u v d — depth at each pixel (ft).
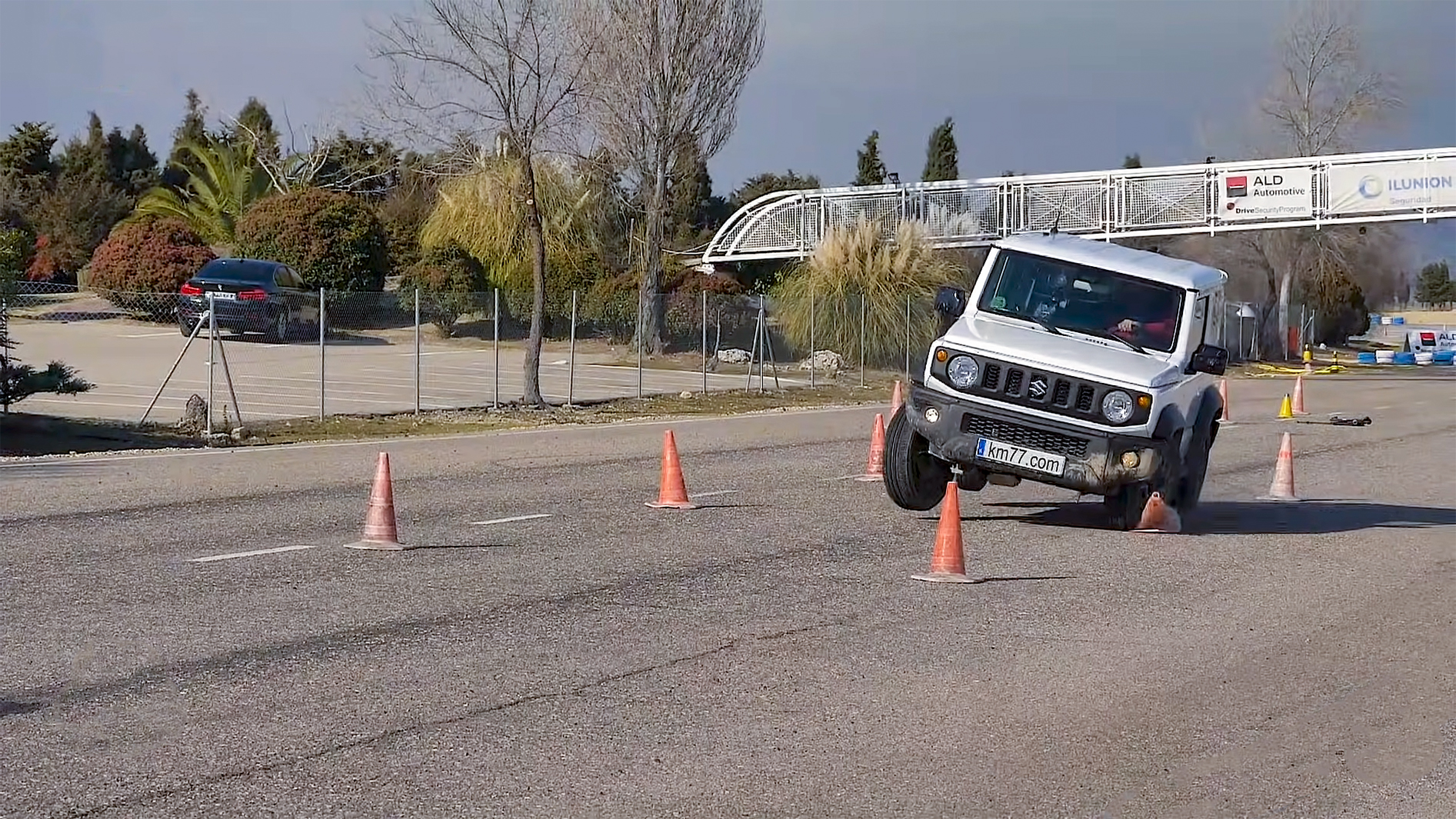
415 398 83.35
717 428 75.77
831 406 97.30
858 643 26.37
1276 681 24.72
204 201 165.78
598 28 121.49
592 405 89.76
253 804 17.11
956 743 20.58
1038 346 38.42
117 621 26.55
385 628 26.50
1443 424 88.07
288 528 38.22
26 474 48.65
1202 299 41.06
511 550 35.40
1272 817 18.10
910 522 41.55
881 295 121.80
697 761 19.35
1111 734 21.29
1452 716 22.91
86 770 18.15
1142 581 33.60
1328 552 38.91
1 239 63.05
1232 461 64.28
